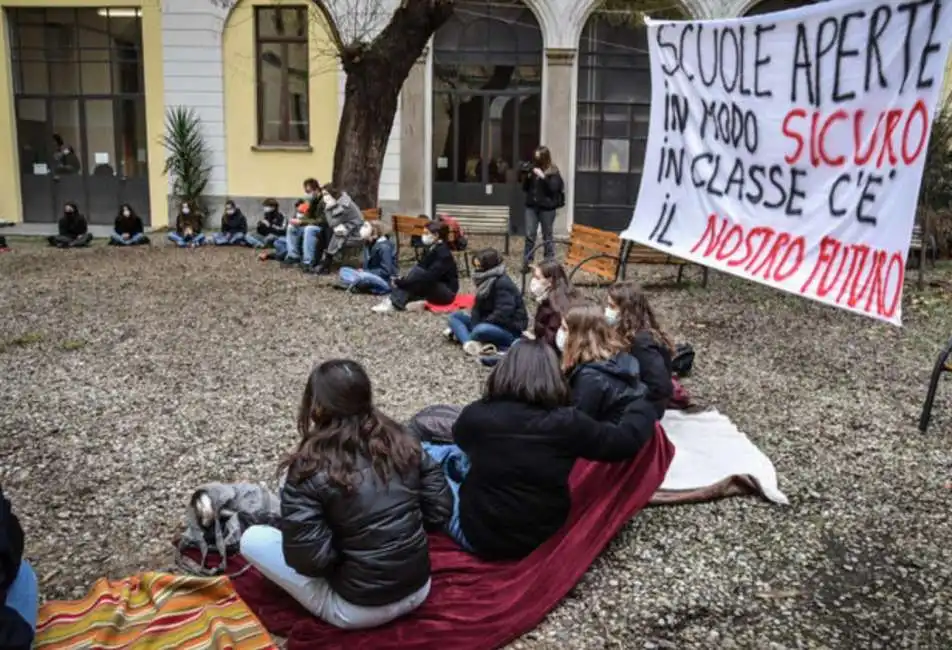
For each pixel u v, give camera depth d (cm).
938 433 525
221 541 347
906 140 546
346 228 1090
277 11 1670
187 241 1447
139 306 905
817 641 314
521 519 336
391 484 295
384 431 298
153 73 1714
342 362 301
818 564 369
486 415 341
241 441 505
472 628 305
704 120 755
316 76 1670
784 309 888
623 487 384
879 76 569
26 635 270
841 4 595
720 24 717
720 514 412
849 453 492
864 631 321
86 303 922
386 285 977
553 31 1606
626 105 1672
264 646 293
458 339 730
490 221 1283
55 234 1644
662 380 444
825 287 605
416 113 1639
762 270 670
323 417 295
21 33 1756
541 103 1655
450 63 1666
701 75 752
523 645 308
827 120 612
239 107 1694
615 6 1631
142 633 297
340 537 294
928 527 402
